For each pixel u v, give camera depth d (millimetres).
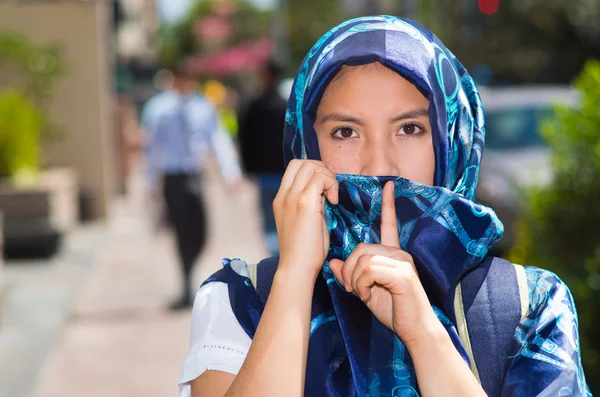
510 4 19922
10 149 9906
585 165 4227
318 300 1611
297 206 1532
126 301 7688
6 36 11703
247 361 1455
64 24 11898
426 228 1580
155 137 7543
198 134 7590
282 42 24531
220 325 1581
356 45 1611
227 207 14891
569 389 1498
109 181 12711
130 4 23469
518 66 20109
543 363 1518
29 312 7086
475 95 1738
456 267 1577
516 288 1601
